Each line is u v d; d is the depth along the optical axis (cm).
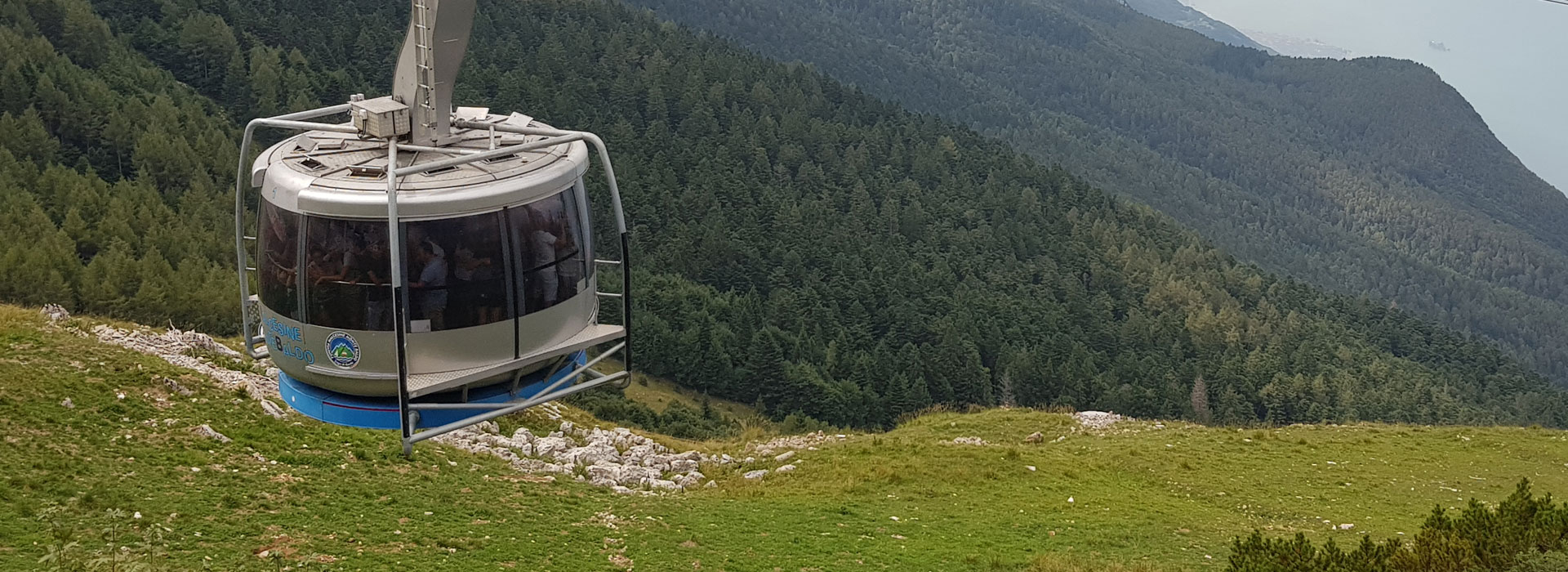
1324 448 3253
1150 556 2325
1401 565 1770
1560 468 3097
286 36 16912
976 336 12450
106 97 11900
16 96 11362
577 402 7875
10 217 8706
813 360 11238
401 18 19012
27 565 1762
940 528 2508
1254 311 15525
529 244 964
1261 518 2666
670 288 12031
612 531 2377
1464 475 3025
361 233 929
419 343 941
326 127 1005
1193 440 3312
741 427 8900
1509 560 1716
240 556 1945
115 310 7669
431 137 997
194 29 15075
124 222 9325
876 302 13300
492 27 19062
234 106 14688
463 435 2991
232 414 2773
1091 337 13800
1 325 3031
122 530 1995
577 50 19062
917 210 16200
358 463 2623
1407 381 13562
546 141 973
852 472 2945
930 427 3572
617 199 976
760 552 2291
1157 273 15850
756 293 13000
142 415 2644
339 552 2061
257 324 1089
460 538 2217
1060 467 3020
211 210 10656
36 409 2517
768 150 17662
